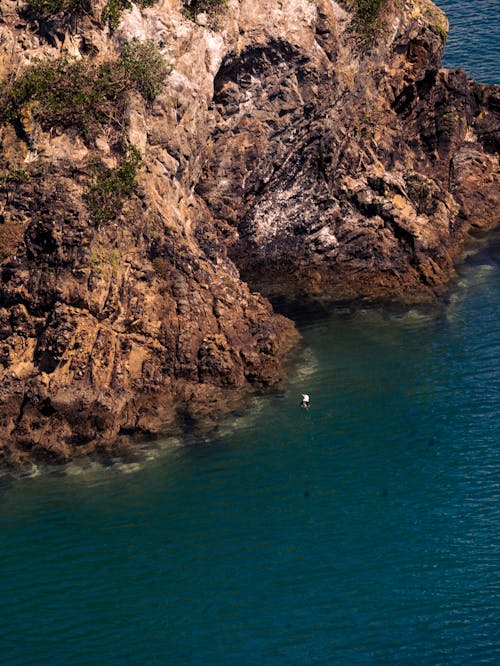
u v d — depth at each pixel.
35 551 47.94
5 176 56.41
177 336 55.97
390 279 66.44
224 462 52.47
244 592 45.91
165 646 43.56
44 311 54.56
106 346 53.91
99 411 52.53
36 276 54.66
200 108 62.34
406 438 53.81
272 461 52.56
